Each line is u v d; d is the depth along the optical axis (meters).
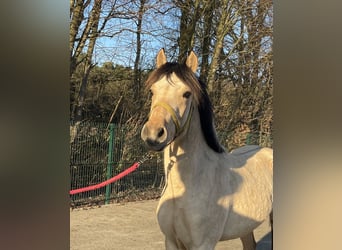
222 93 8.16
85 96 6.96
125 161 6.38
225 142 8.06
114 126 6.30
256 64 8.19
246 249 3.06
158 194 6.54
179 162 2.05
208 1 7.71
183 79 1.95
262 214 2.45
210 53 7.91
